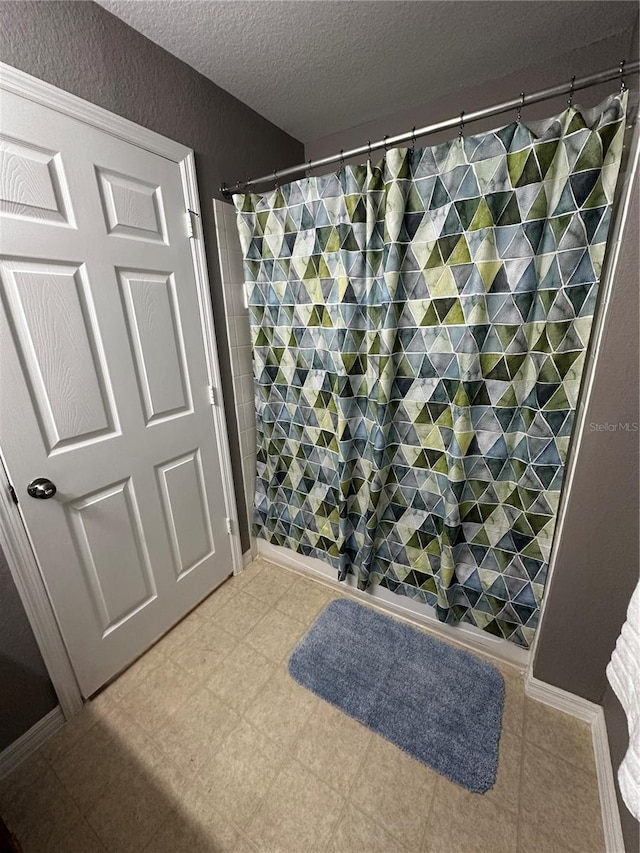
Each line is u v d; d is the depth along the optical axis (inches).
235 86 57.6
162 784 43.2
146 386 53.8
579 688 47.7
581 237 39.2
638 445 37.5
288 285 62.2
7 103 36.0
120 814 40.8
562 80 52.1
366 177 49.8
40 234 39.9
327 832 38.9
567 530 43.2
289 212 58.4
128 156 46.8
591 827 38.5
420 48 49.7
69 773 44.4
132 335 50.9
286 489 75.3
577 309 41.0
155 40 47.6
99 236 45.1
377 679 54.5
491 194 42.4
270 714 50.3
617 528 40.4
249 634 62.8
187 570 65.7
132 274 49.8
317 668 56.4
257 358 69.1
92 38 41.9
